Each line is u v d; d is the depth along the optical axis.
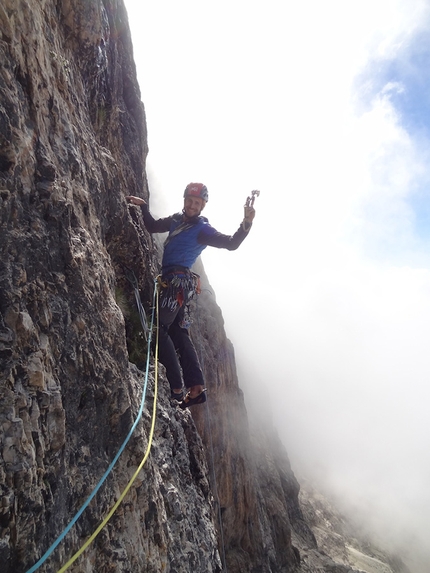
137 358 7.45
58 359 3.84
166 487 6.79
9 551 2.89
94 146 6.11
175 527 6.49
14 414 3.13
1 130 3.47
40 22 4.45
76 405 4.07
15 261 3.51
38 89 4.23
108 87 7.80
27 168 3.83
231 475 18.38
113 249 7.34
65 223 4.24
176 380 6.14
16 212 3.63
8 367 3.19
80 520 3.85
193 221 6.22
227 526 17.28
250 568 17.91
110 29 8.23
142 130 10.60
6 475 2.95
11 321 3.31
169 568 5.62
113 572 4.22
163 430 7.64
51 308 3.88
